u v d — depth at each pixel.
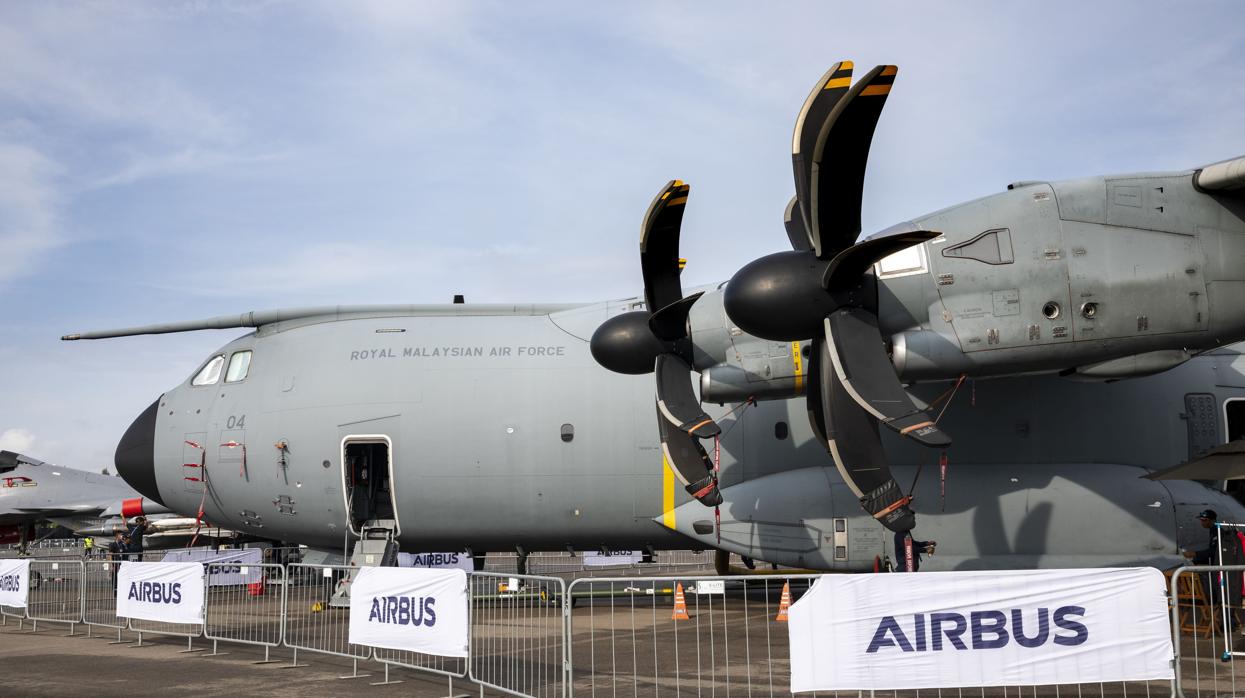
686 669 8.72
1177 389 12.34
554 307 14.05
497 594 11.27
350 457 13.30
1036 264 9.32
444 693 7.95
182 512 14.59
